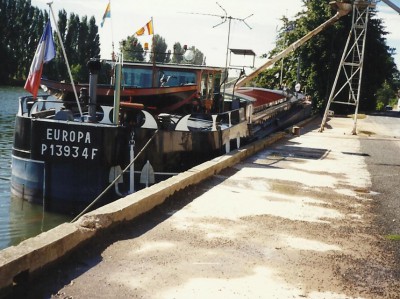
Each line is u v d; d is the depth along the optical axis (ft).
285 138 61.16
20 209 34.27
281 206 26.55
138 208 22.13
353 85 129.18
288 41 135.54
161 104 42.75
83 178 33.17
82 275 16.03
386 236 22.31
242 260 18.12
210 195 27.81
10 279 14.47
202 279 16.24
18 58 284.61
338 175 37.37
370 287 16.40
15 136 36.35
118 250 18.33
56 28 36.27
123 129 33.71
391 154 51.70
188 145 36.70
